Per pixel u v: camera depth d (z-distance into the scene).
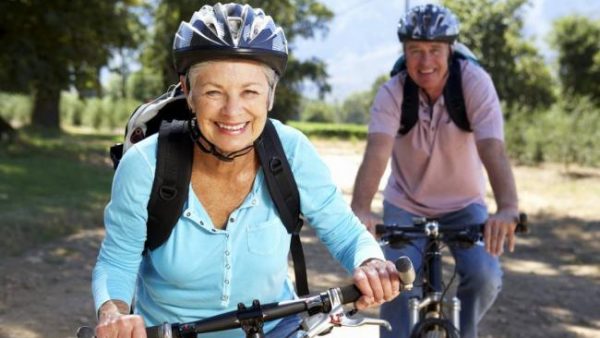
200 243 2.30
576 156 20.59
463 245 3.46
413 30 3.76
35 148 21.62
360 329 5.69
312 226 2.49
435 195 4.02
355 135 36.25
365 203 3.72
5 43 19.66
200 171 2.28
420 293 3.74
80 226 9.58
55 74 20.56
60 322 5.79
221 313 2.38
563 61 29.31
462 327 3.75
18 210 10.48
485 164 3.71
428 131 3.90
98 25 20.44
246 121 2.16
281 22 28.75
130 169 2.25
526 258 8.70
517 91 30.62
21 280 6.87
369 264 2.26
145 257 2.39
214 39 2.09
